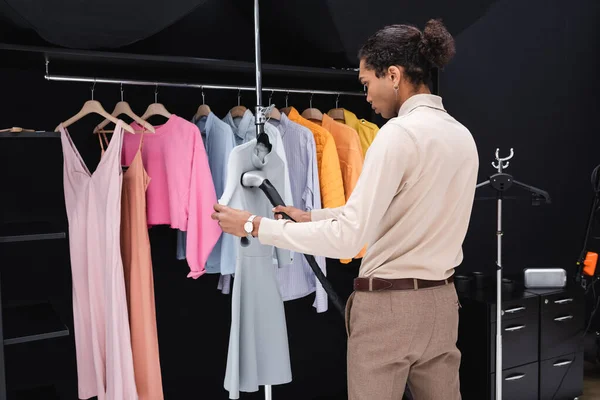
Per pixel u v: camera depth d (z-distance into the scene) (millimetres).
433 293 1352
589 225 2900
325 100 2883
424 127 1293
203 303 2676
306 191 2352
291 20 2330
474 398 2643
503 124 3273
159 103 2377
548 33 3359
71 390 2469
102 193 2057
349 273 3043
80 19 1830
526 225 3369
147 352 2131
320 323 2998
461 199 1362
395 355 1347
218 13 2605
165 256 2572
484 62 3184
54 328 1990
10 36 1893
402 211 1317
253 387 1766
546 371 2719
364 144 2621
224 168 2229
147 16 1898
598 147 3518
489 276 3059
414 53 1360
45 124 2316
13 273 2342
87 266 2154
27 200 2324
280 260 1874
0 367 1874
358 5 2195
